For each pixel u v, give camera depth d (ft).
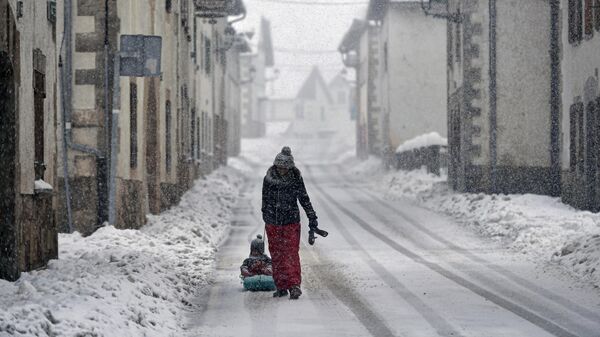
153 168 240.32
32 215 118.83
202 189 342.64
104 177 189.57
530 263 156.15
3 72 107.24
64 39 189.06
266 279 121.70
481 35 301.22
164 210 253.03
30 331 68.80
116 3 191.72
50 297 86.58
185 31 325.21
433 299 112.98
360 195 394.93
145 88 223.92
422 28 524.52
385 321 96.17
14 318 71.00
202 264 152.97
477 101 301.84
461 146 313.94
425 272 143.84
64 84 187.62
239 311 104.53
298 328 92.38
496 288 123.75
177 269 137.28
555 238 180.34
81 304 84.17
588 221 198.29
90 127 190.49
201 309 106.52
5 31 105.40
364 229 233.55
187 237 185.68
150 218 221.05
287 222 116.78
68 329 73.31
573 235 178.60
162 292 107.65
